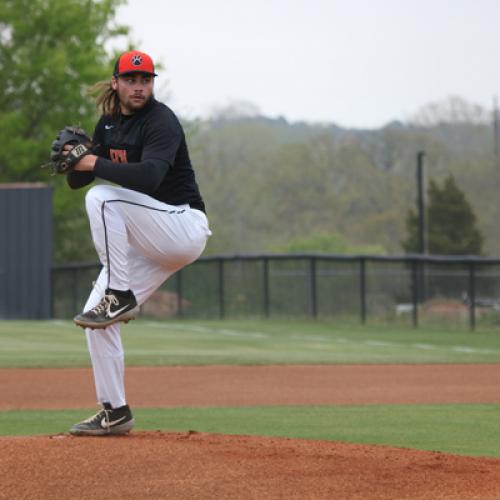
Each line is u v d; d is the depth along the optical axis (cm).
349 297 9344
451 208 18350
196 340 7519
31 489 1733
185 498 1695
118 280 2139
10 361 5431
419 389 4309
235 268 10219
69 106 14412
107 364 2227
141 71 2048
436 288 8725
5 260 11081
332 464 1956
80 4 14650
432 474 1911
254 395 4084
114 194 2119
